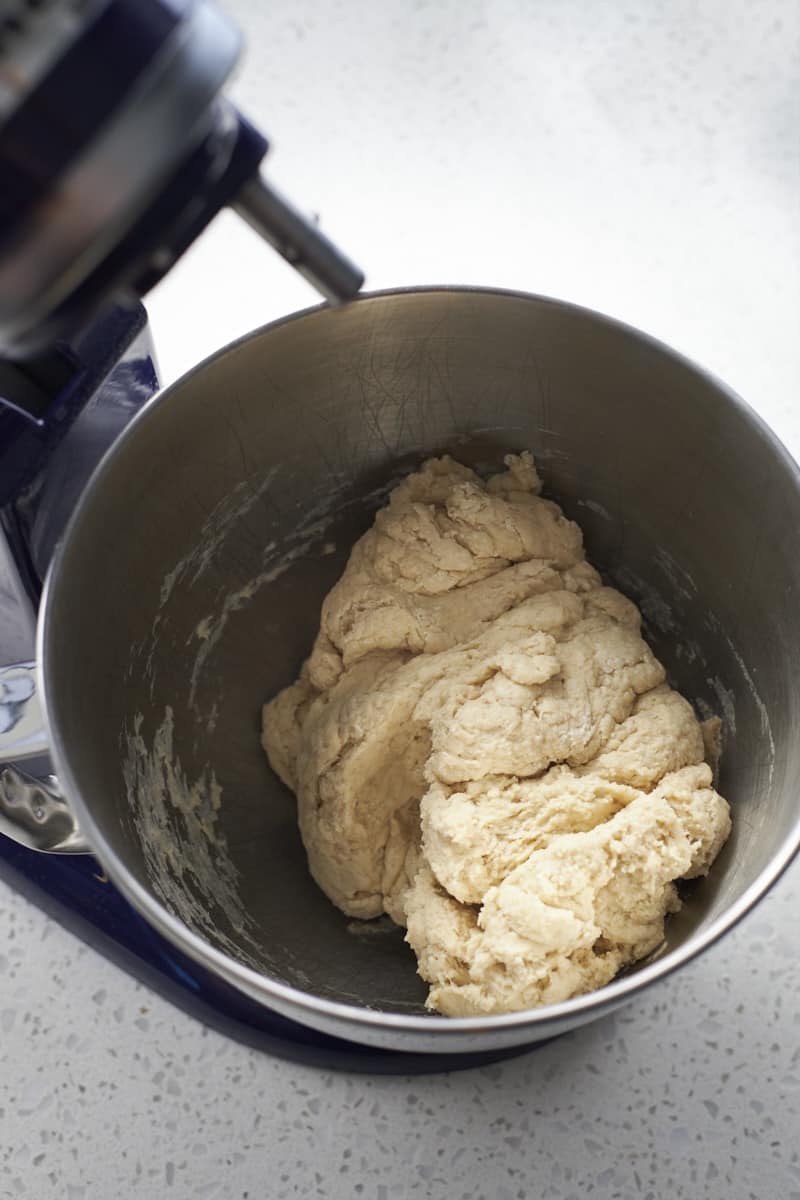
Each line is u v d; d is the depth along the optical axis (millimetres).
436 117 1638
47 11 609
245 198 758
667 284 1524
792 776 970
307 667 1228
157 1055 1117
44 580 1037
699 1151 1068
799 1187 1052
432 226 1569
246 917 1136
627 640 1167
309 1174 1067
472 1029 779
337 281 825
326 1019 803
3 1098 1104
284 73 1658
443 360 1129
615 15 1686
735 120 1625
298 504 1208
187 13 632
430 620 1185
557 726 1097
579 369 1110
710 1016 1125
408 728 1142
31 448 946
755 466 1040
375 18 1685
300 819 1185
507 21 1686
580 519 1255
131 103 612
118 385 1051
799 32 1667
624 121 1630
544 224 1569
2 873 1165
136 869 941
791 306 1506
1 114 604
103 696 1027
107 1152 1079
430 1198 1056
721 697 1170
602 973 1000
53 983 1151
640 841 1013
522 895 980
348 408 1154
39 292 646
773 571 1056
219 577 1187
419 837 1156
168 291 1521
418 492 1233
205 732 1195
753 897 826
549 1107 1090
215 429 1080
